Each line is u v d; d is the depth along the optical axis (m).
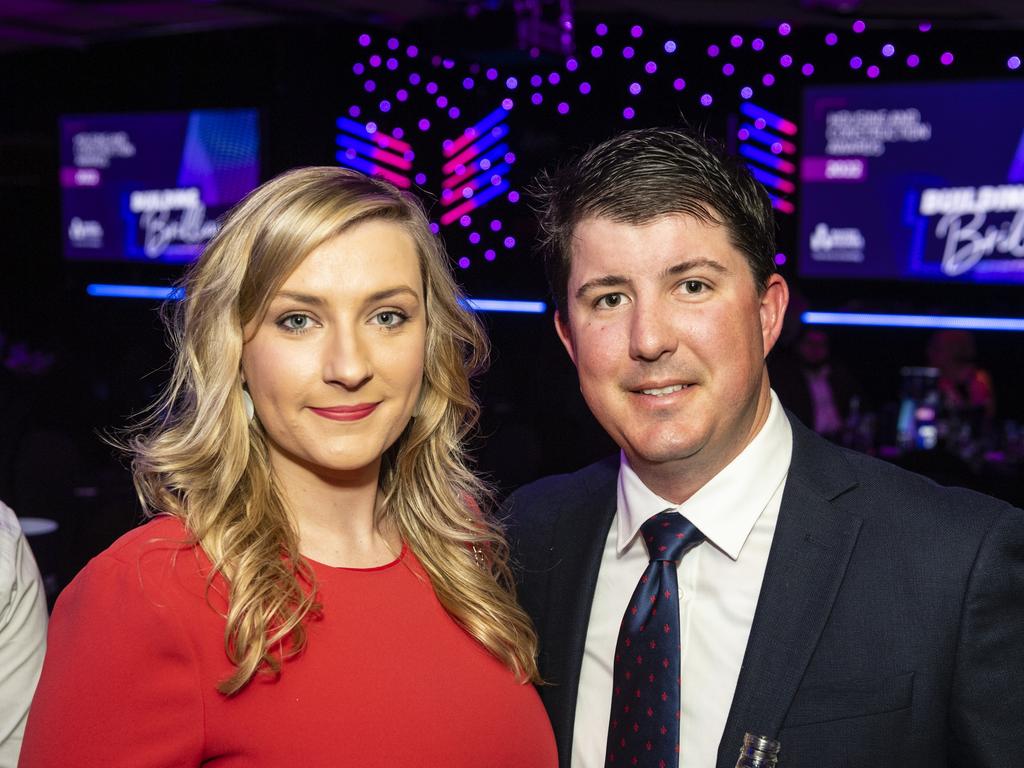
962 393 6.01
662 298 1.45
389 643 1.50
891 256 7.82
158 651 1.33
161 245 9.60
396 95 9.17
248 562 1.40
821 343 6.21
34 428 5.76
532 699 1.60
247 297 1.43
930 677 1.40
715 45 8.41
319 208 1.41
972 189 7.46
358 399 1.43
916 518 1.49
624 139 1.50
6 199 11.12
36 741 1.31
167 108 9.53
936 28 7.72
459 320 1.66
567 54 7.37
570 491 1.85
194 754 1.34
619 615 1.62
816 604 1.45
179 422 1.54
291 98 8.85
